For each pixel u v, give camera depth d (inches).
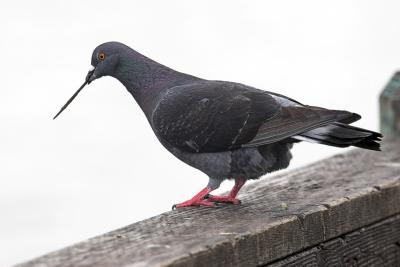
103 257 288.8
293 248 336.2
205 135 411.2
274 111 402.3
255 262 318.3
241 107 407.5
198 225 331.9
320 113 385.7
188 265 289.4
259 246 319.9
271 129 396.2
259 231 319.9
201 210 362.3
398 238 400.2
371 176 413.4
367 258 378.9
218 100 414.6
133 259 285.6
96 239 311.9
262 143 396.2
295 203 364.8
